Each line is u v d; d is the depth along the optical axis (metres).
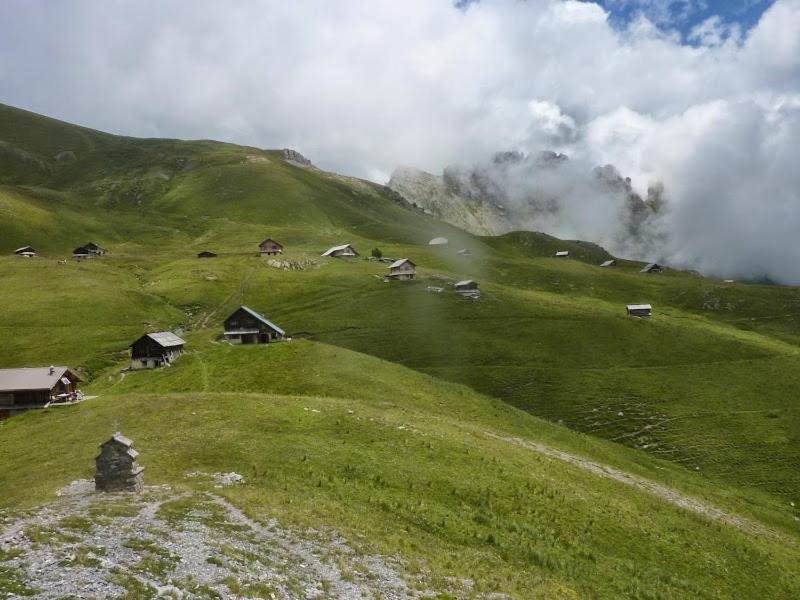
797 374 124.12
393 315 153.88
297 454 45.91
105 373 106.00
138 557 23.81
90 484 36.59
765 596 40.56
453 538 35.31
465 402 84.75
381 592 25.20
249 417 56.53
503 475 48.62
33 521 28.02
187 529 28.12
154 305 155.62
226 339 121.69
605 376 122.81
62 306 143.38
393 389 82.12
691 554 43.62
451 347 135.25
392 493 41.03
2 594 18.98
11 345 120.75
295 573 25.06
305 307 161.00
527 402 111.56
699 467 89.75
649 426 102.56
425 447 52.38
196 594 21.22
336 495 38.44
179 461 43.12
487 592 28.11
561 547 38.38
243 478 39.34
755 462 90.56
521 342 139.62
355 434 53.59
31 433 57.94
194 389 83.12
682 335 147.12
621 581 35.56
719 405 110.19
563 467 57.97
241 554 25.83
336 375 85.56
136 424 55.59
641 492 57.12
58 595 19.34
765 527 62.53
